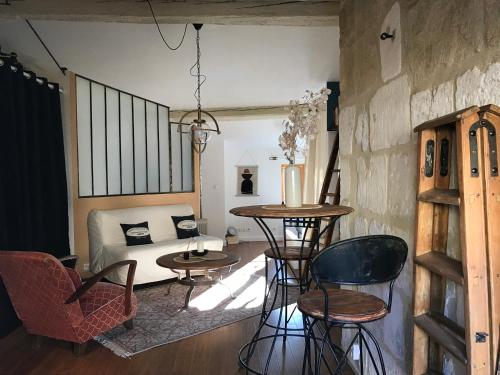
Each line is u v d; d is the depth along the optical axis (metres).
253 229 8.27
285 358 2.47
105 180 4.85
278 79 4.53
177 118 6.04
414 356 1.34
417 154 1.38
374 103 1.95
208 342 2.76
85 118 4.54
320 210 1.97
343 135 2.49
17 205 3.20
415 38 1.52
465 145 1.03
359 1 2.18
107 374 2.31
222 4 2.70
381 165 1.87
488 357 1.01
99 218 4.50
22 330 3.05
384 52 1.82
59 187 4.07
